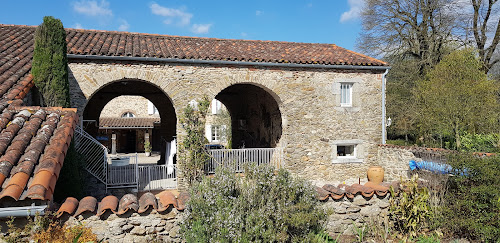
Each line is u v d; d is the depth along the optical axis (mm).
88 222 4508
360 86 11273
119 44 10109
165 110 16812
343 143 11102
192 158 9641
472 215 5672
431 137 14734
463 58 13914
